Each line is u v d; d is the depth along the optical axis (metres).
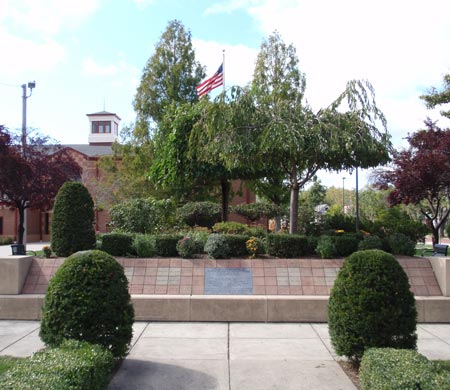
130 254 9.09
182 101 22.47
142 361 5.44
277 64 18.14
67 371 3.57
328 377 4.92
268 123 10.07
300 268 8.34
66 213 8.83
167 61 23.47
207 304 7.54
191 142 11.91
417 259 8.42
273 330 6.98
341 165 10.68
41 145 16.88
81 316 4.70
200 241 9.24
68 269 4.90
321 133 9.89
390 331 4.69
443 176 13.07
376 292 4.75
